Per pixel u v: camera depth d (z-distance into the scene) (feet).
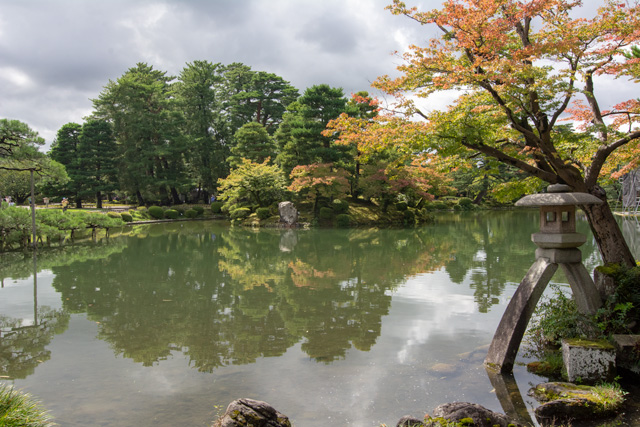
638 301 20.59
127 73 155.43
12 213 68.08
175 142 148.36
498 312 31.37
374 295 37.42
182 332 28.25
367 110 114.32
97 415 16.92
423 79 23.99
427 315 30.86
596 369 17.88
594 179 23.52
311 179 106.93
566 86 21.25
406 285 41.16
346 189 111.55
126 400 18.26
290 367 21.72
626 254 23.29
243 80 188.85
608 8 22.66
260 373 21.04
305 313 32.24
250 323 30.09
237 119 169.17
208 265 54.85
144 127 142.61
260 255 63.05
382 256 59.98
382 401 17.51
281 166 131.54
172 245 75.41
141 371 21.63
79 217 82.58
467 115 22.22
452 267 50.37
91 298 38.01
